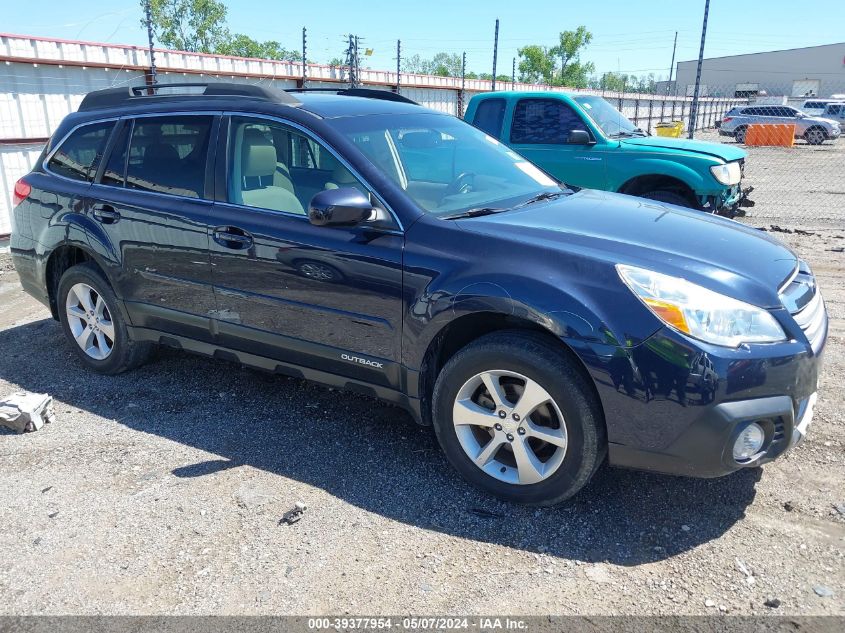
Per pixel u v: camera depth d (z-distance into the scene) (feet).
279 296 12.00
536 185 13.69
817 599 8.37
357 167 11.46
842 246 27.53
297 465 11.75
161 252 13.44
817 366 9.57
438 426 10.87
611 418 9.30
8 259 29.07
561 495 9.96
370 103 13.73
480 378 10.27
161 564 9.32
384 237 10.91
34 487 11.30
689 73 221.66
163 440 12.71
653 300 9.06
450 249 10.38
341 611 8.39
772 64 208.03
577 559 9.25
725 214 27.14
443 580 8.90
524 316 9.53
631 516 10.12
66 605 8.63
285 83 46.78
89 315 15.48
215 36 118.32
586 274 9.46
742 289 9.32
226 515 10.37
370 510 10.43
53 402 14.47
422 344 10.57
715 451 8.98
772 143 90.63
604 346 9.10
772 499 10.41
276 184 12.28
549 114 28.30
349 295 11.18
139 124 14.34
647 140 27.78
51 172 15.76
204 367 16.05
